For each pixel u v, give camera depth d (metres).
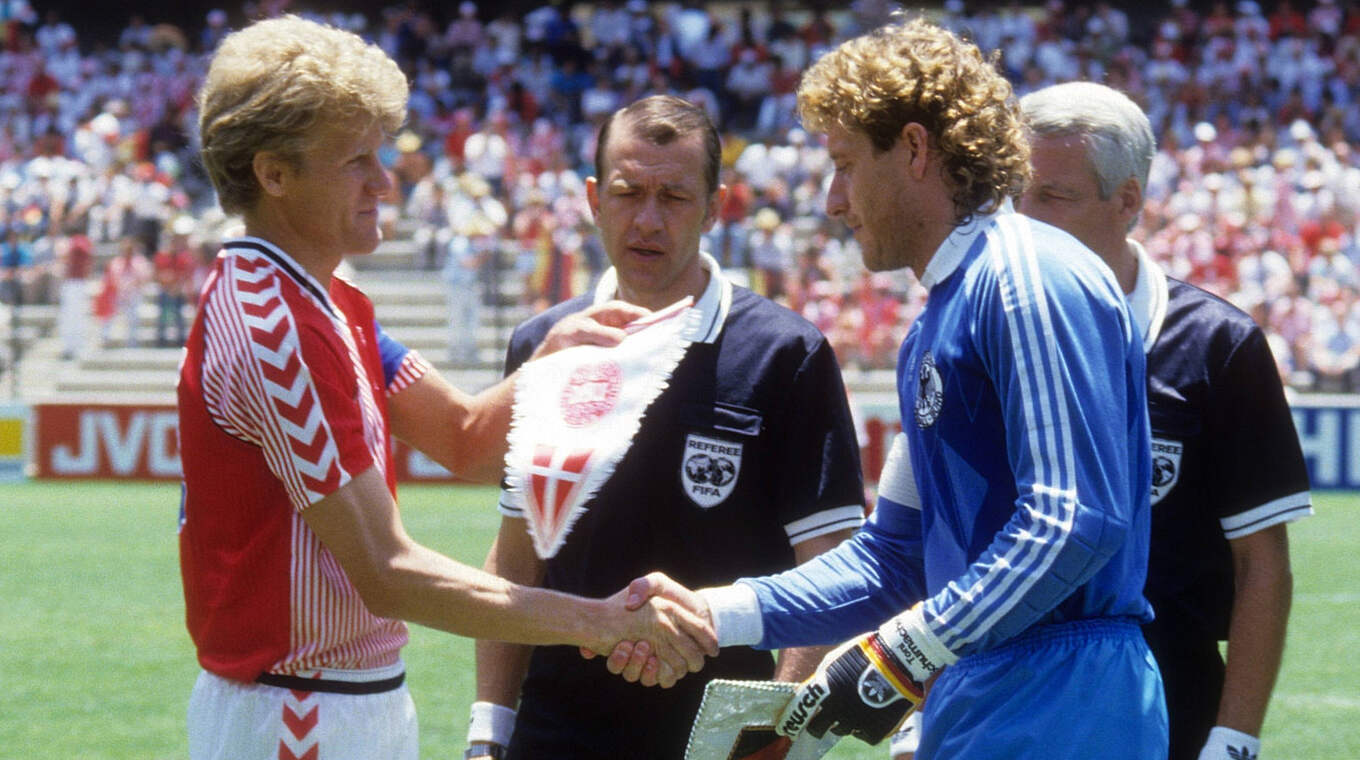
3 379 26.44
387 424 3.65
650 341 3.78
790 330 4.24
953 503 3.33
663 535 4.17
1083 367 3.10
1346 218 25.47
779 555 4.24
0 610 12.21
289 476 3.25
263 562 3.32
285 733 3.31
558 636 3.45
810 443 4.17
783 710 3.38
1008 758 3.20
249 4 38.41
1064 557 3.03
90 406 21.91
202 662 3.42
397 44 35.81
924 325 3.39
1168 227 25.69
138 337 27.03
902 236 3.41
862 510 4.23
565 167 29.72
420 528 16.06
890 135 3.35
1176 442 3.94
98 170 31.27
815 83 3.45
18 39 35.94
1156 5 36.56
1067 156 3.95
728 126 33.38
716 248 25.16
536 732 4.23
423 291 26.77
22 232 28.42
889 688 3.24
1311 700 9.05
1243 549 3.96
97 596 12.82
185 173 31.69
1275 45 33.06
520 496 3.62
